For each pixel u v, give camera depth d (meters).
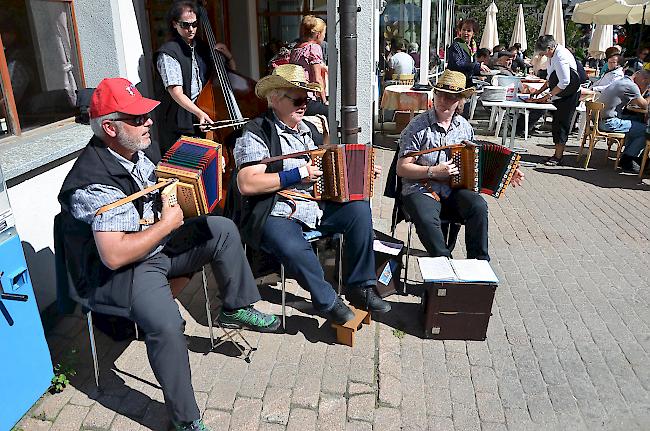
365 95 4.77
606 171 7.29
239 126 4.06
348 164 3.07
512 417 2.62
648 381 2.92
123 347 3.03
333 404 2.64
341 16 3.86
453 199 3.64
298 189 3.15
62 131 3.67
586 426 2.59
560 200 6.01
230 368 2.87
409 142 3.60
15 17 3.33
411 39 9.30
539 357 3.09
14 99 3.35
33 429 2.44
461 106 3.68
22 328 2.40
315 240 3.19
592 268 4.28
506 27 22.25
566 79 7.06
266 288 3.68
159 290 2.41
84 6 3.88
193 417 2.36
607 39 14.99
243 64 7.08
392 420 2.56
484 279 3.06
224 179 4.09
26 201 3.00
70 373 2.76
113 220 2.25
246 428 2.48
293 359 2.95
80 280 2.45
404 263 4.18
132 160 2.50
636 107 7.20
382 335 3.21
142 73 4.39
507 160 3.43
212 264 2.89
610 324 3.46
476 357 3.06
